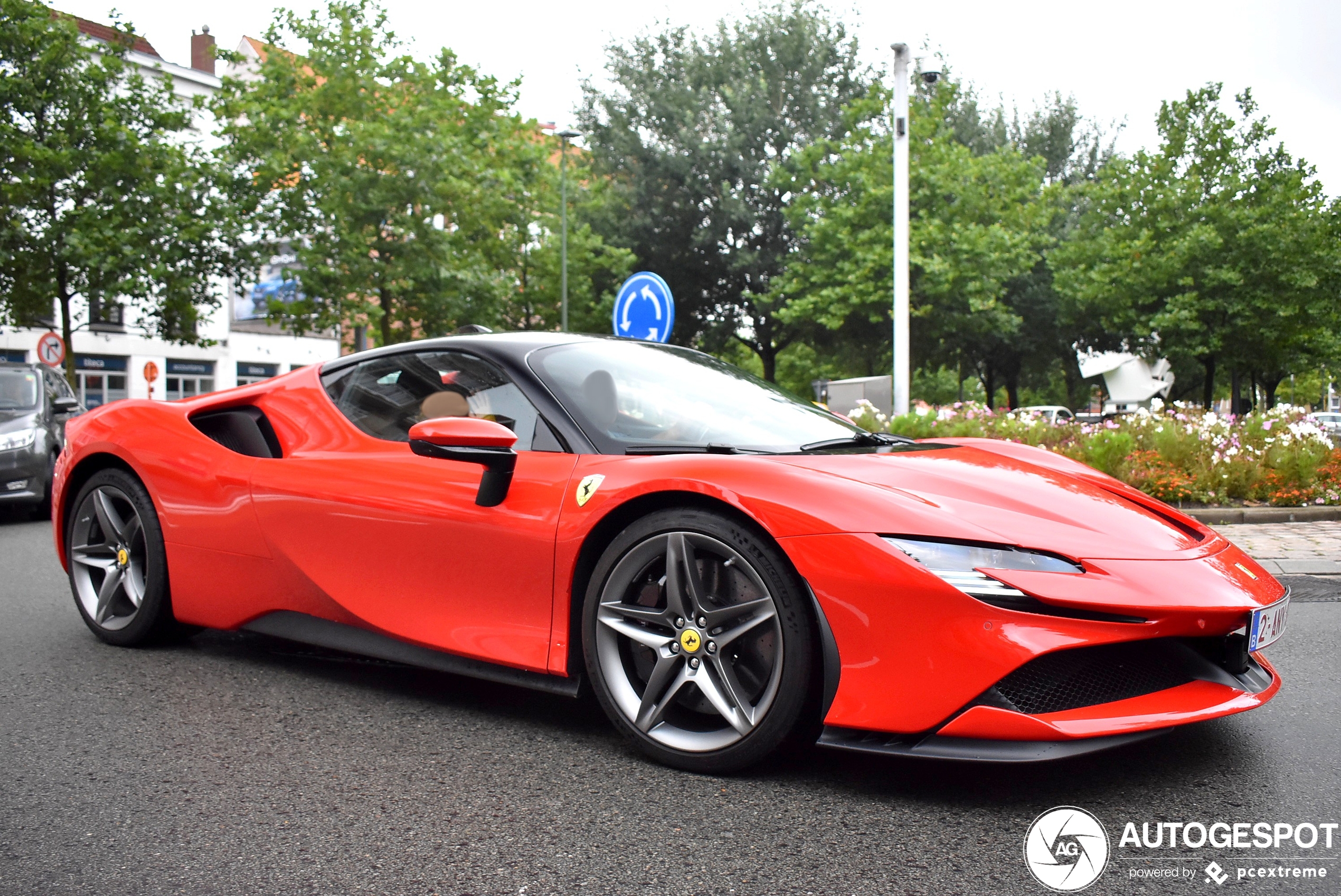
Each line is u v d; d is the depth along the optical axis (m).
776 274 30.34
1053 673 2.13
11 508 9.73
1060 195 33.62
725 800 2.22
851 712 2.16
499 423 2.84
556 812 2.17
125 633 3.63
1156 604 2.08
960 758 2.07
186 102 32.47
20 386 9.26
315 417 3.28
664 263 31.00
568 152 29.20
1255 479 8.18
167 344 33.06
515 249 24.69
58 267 16.89
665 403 2.90
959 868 1.89
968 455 2.90
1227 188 27.50
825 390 12.35
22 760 2.51
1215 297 27.86
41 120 16.66
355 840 2.04
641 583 2.51
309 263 19.80
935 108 26.89
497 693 3.09
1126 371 33.03
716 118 30.50
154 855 1.97
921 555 2.12
